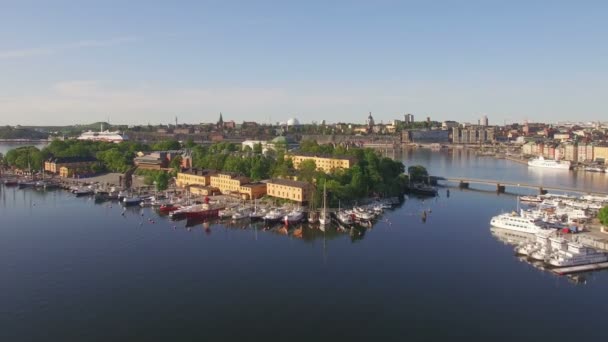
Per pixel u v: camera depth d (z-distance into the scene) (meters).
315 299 118.19
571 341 97.50
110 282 129.12
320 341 97.81
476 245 165.75
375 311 111.31
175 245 166.62
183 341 97.75
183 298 118.56
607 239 167.75
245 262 147.12
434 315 109.25
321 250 160.62
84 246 164.25
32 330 101.94
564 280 130.50
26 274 134.75
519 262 146.25
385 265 143.75
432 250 160.00
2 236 177.38
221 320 106.88
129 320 106.62
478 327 103.50
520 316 108.62
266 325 104.50
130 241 171.25
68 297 118.88
